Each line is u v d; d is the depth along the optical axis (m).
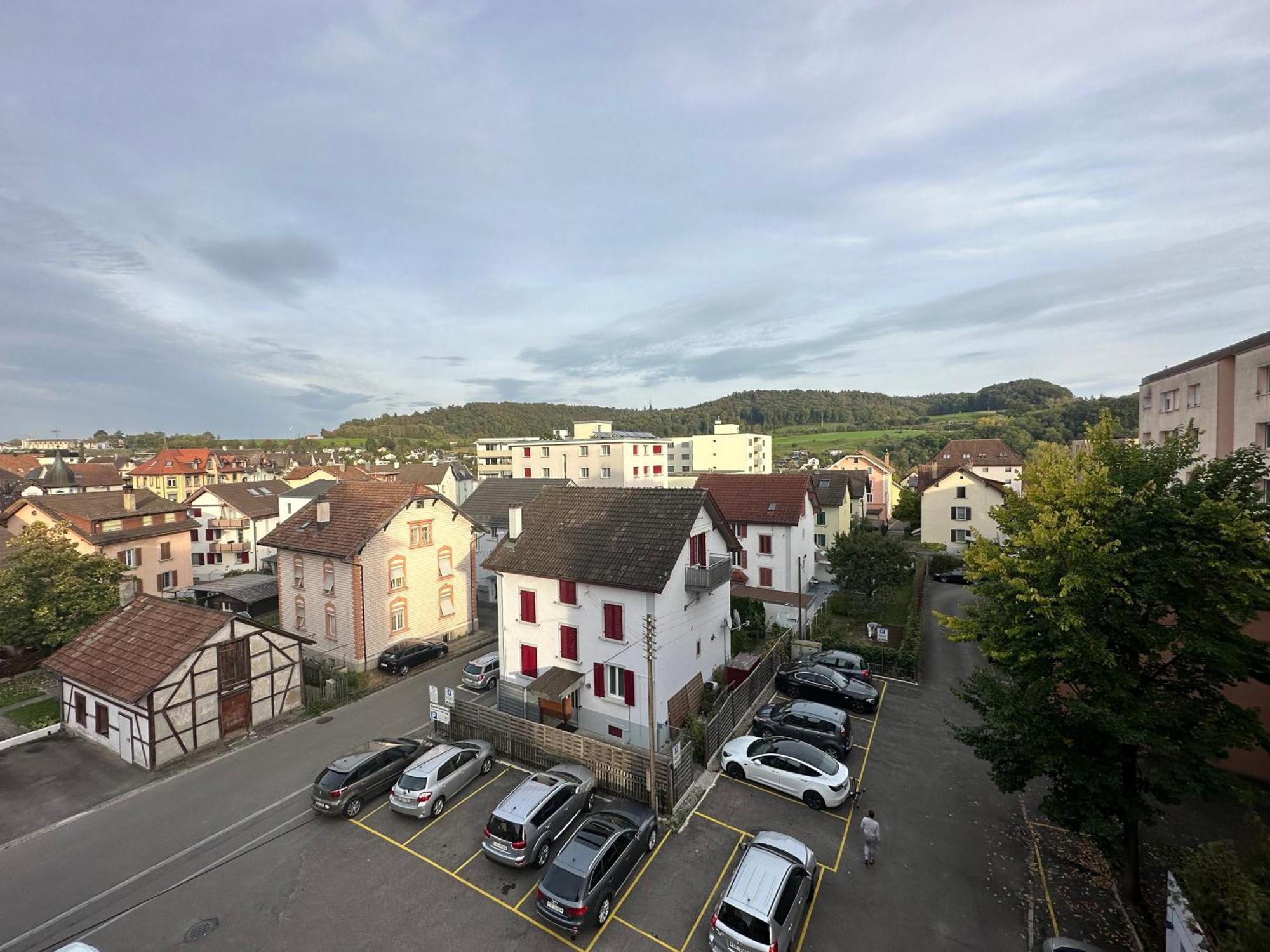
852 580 38.16
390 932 14.27
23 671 32.12
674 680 24.45
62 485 70.56
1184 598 13.95
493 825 16.33
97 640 25.41
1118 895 15.27
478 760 20.84
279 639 26.08
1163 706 13.94
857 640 34.62
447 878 16.06
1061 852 16.98
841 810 18.91
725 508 43.00
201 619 24.36
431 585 35.97
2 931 14.54
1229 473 14.14
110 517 40.72
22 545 30.36
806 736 22.14
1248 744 13.34
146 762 22.05
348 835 17.98
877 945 13.76
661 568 23.19
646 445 81.44
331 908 15.06
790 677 27.56
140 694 21.52
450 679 30.94
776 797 19.69
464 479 99.88
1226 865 10.88
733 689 25.62
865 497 74.75
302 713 26.67
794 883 13.84
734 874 13.88
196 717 23.16
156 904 15.30
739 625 35.53
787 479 43.19
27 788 20.83
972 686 16.86
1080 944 12.56
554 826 17.08
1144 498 14.54
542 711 25.78
